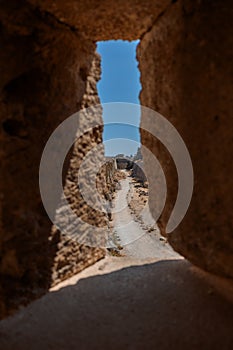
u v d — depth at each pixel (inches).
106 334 74.9
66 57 112.5
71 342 71.8
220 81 84.0
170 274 111.1
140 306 88.4
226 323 75.5
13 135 91.6
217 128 85.8
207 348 67.4
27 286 93.9
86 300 93.7
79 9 98.6
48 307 88.9
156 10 103.0
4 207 87.2
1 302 83.5
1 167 86.7
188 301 88.4
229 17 81.7
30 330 76.7
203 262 96.3
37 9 95.0
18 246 91.7
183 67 96.1
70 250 116.6
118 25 113.1
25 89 96.0
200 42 89.0
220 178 85.7
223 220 85.8
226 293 88.9
